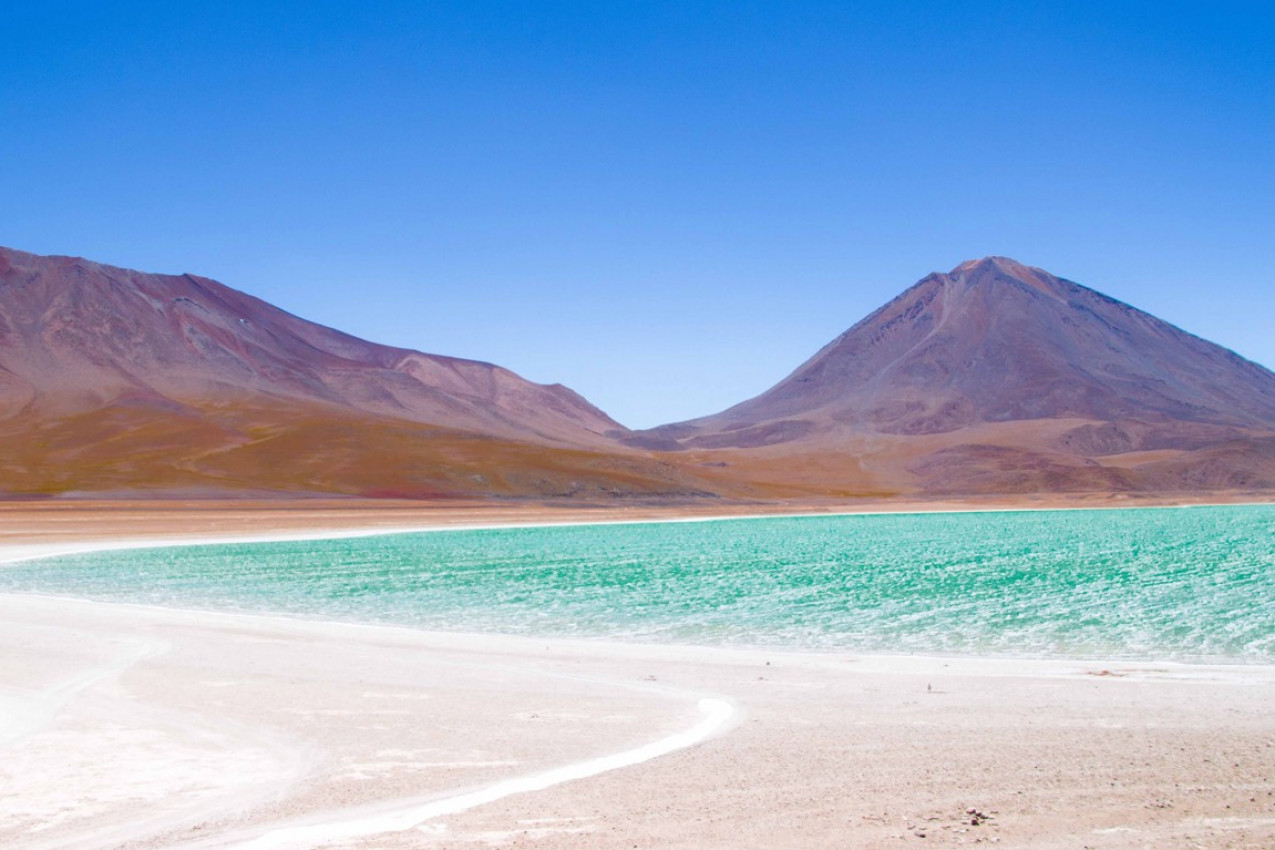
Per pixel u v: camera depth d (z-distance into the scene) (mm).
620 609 39562
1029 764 14898
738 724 17844
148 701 19938
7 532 85312
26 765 15289
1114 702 19734
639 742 16516
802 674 23500
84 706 19438
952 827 12156
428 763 15273
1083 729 17188
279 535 89688
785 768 14797
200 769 15039
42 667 23891
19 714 18766
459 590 46938
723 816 12602
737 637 32156
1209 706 19234
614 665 24891
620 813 12781
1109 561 63875
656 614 38062
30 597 40750
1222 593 44594
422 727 17672
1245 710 18797
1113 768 14633
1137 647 29672
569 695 20672
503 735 17047
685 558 67500
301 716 18562
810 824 12305
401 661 25297
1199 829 12016
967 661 26062
